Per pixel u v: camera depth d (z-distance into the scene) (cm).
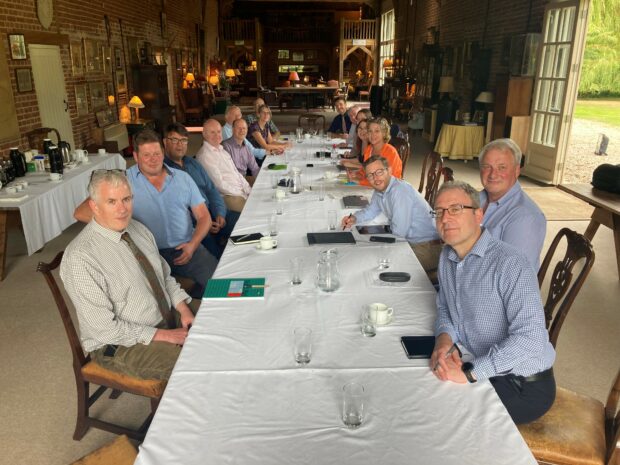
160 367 192
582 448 155
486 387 143
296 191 379
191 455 117
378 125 393
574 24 637
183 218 302
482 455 117
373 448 119
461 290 168
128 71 1036
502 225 227
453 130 886
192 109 1470
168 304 220
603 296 361
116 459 147
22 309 345
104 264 192
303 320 180
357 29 2183
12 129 595
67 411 239
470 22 1012
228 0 2234
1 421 231
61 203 443
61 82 730
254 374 147
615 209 359
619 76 1702
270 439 122
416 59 1435
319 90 1931
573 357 285
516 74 793
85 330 192
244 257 244
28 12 639
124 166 638
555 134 690
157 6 1252
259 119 637
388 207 284
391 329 174
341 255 245
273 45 2569
